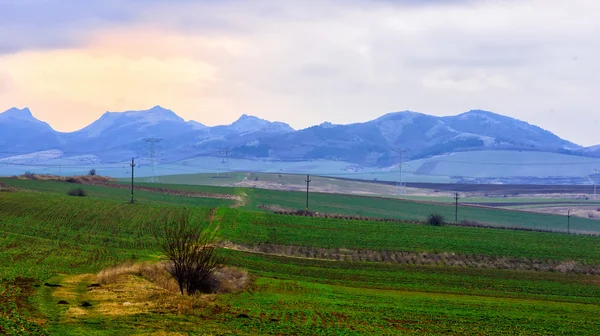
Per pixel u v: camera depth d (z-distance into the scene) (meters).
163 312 34.72
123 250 72.50
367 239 92.12
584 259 85.69
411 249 86.81
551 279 73.44
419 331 37.78
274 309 41.97
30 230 81.56
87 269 55.84
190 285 45.66
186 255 45.84
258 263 73.25
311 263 76.19
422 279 69.19
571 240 99.88
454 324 41.75
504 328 41.56
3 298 34.91
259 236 90.06
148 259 65.44
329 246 86.81
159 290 43.09
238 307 41.06
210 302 41.38
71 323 29.61
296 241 88.75
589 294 64.75
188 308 36.72
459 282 68.44
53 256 63.25
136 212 101.38
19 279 43.09
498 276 73.75
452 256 84.44
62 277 47.62
